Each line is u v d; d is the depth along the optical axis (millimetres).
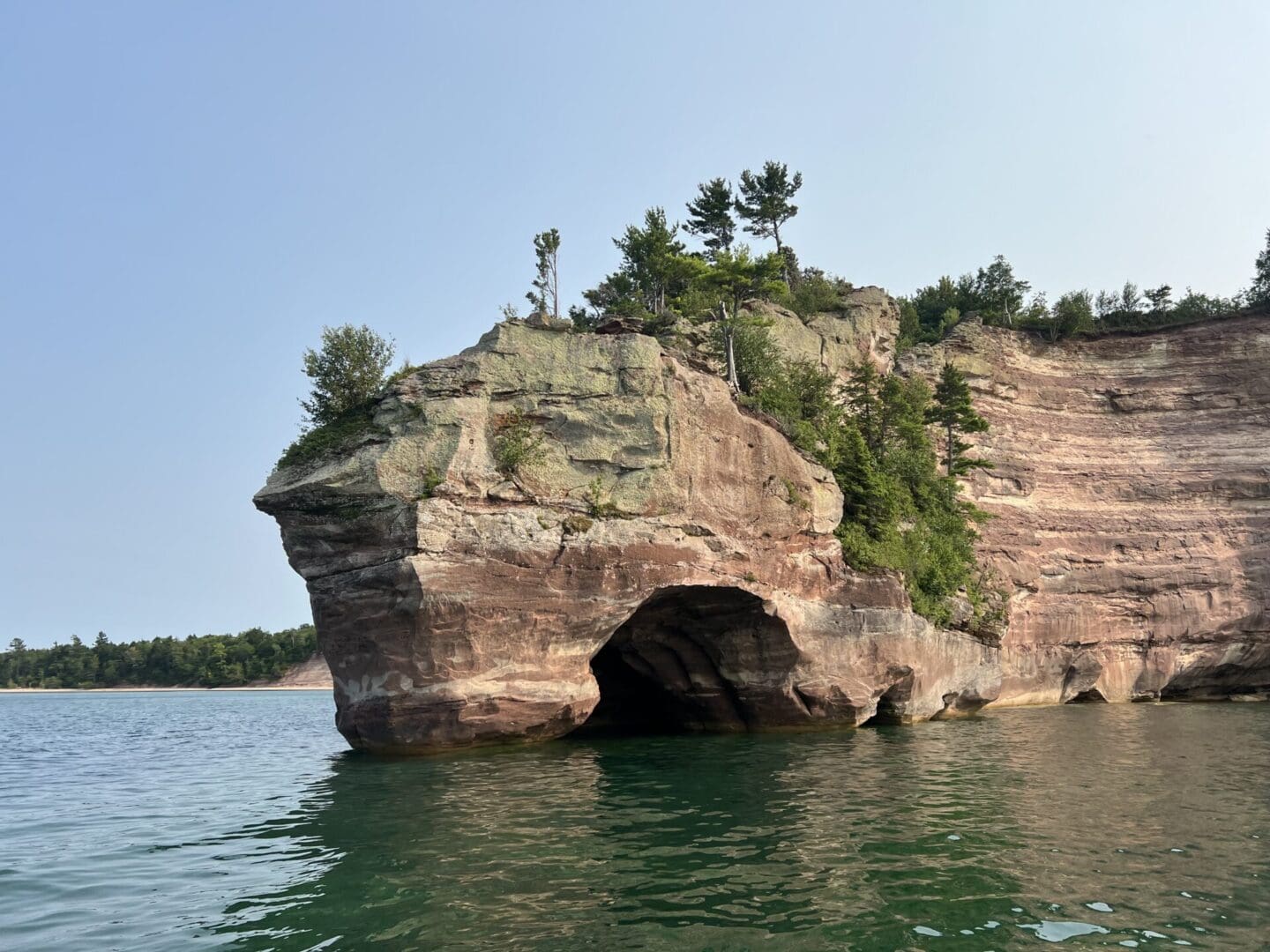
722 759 23422
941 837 13953
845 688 32094
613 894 10953
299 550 26391
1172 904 10633
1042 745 26719
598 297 60219
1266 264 64375
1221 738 28906
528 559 25891
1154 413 58000
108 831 15945
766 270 41719
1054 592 51094
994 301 75625
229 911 10602
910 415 46312
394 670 24578
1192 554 53625
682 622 31391
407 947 9211
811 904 10547
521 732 25859
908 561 37562
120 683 154375
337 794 18703
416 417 26922
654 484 28797
